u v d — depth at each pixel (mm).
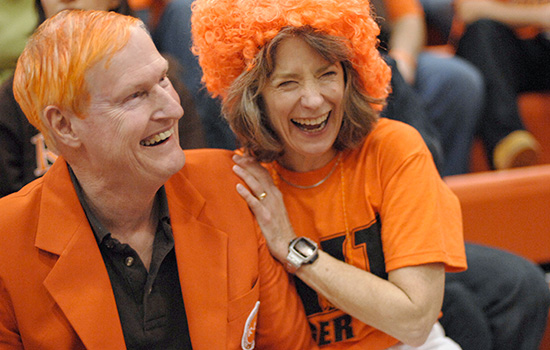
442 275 1194
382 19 1313
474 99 2529
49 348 1041
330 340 1306
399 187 1197
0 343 1053
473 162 2768
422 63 2559
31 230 1055
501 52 2766
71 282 1042
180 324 1134
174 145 1058
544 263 2375
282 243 1237
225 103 1223
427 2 2814
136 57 981
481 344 1621
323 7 1067
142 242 1141
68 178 1088
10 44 1822
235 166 1242
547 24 2791
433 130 1690
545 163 2893
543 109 2852
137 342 1105
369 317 1185
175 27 2150
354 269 1215
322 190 1275
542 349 2020
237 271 1158
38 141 1568
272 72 1128
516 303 1701
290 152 1269
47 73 967
